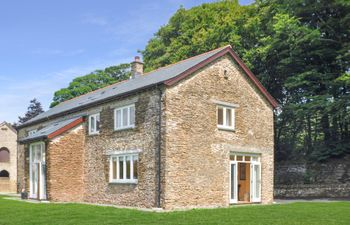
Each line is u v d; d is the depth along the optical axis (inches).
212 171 898.1
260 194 1005.2
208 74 918.4
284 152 1582.2
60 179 1023.0
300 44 1369.3
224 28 1588.3
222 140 928.9
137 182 889.5
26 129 1473.9
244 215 683.4
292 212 738.8
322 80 1382.9
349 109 1315.2
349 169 1296.8
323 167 1366.9
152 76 1040.2
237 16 1644.9
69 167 1042.7
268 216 672.4
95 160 1032.2
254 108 1015.0
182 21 1999.3
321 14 1427.2
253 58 1486.2
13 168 2255.2
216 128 919.0
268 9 1515.7
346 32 1382.9
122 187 934.4
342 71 1392.7
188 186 850.1
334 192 1234.0
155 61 1936.5
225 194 917.8
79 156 1065.5
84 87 2417.6
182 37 1866.4
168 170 821.9
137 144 902.4
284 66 1450.5
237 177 960.9
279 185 1364.4
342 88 1395.2
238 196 959.6
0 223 609.0
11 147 2266.2
